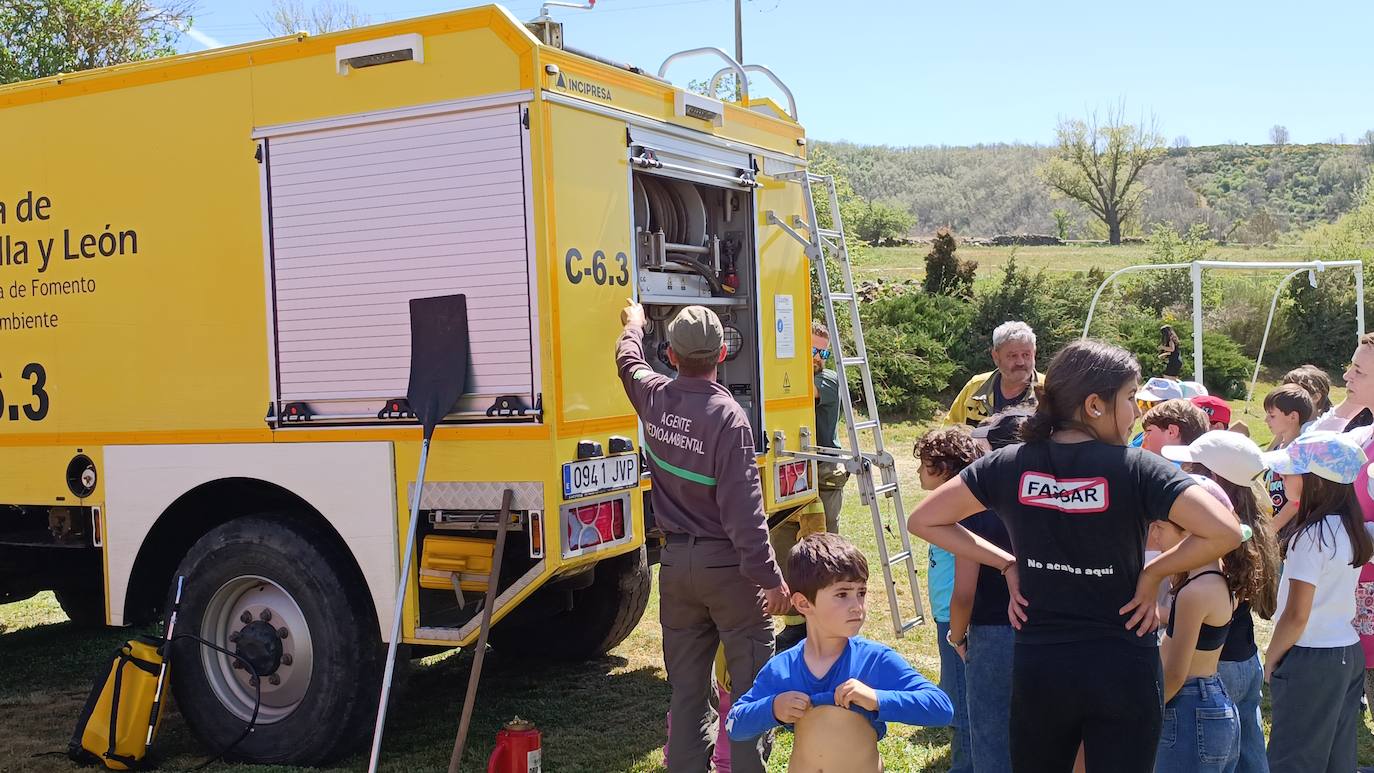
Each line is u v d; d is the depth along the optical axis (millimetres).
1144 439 3967
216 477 4789
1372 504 4164
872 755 2904
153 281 4918
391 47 4371
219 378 4781
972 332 21391
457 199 4305
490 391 4254
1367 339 4965
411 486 4395
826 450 6020
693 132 5102
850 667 2951
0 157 5258
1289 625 3605
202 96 4797
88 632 7371
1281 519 4574
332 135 4531
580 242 4340
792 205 5988
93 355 5066
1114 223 61375
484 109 4246
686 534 3887
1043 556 2803
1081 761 2971
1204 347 22250
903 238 52938
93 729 4730
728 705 4469
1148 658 2746
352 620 4527
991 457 2967
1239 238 59344
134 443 4984
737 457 3756
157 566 5164
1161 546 3211
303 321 4602
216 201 4773
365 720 4582
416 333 4359
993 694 3666
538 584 4176
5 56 15062
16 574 5812
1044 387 2908
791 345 5883
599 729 5230
